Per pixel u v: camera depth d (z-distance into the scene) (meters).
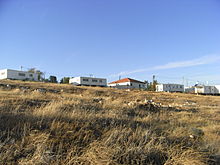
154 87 60.62
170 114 8.23
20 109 5.42
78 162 2.90
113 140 3.56
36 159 2.76
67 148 3.21
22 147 3.06
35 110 5.05
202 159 3.27
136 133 4.07
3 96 7.94
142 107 8.77
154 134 4.10
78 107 6.34
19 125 3.74
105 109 7.12
